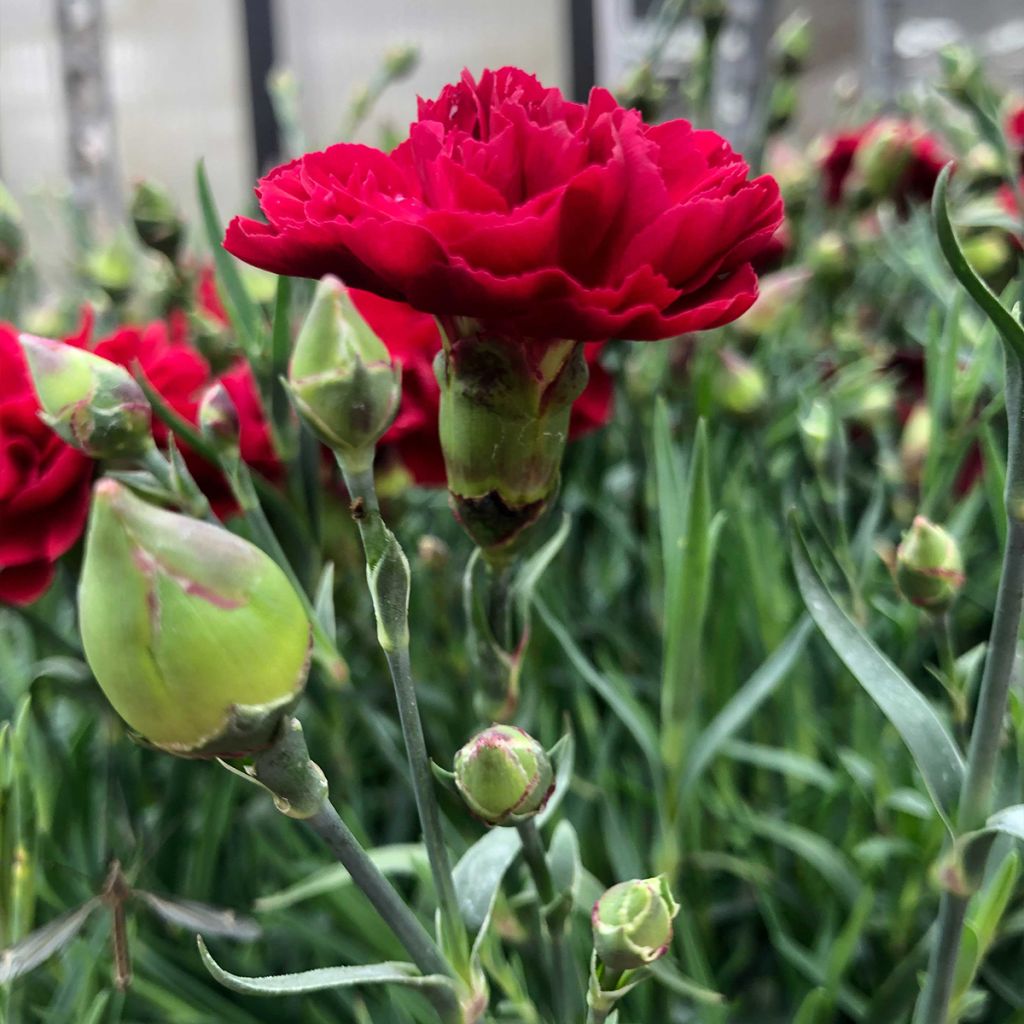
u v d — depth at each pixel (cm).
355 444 11
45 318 31
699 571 18
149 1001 21
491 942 17
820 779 21
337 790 23
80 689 20
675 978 18
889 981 19
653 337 12
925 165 34
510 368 13
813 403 21
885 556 20
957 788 13
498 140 13
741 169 13
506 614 15
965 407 20
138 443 14
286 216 13
